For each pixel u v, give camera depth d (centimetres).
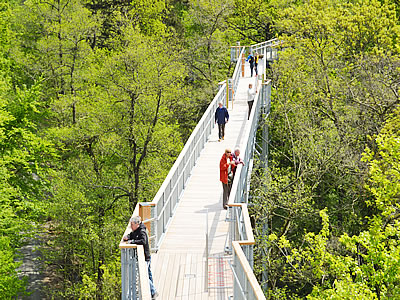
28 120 3412
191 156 2430
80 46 5303
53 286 4269
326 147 3300
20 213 3497
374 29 4316
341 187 3566
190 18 6806
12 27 5784
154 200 1584
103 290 3325
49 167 3819
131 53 4122
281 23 4653
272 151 4200
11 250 3091
